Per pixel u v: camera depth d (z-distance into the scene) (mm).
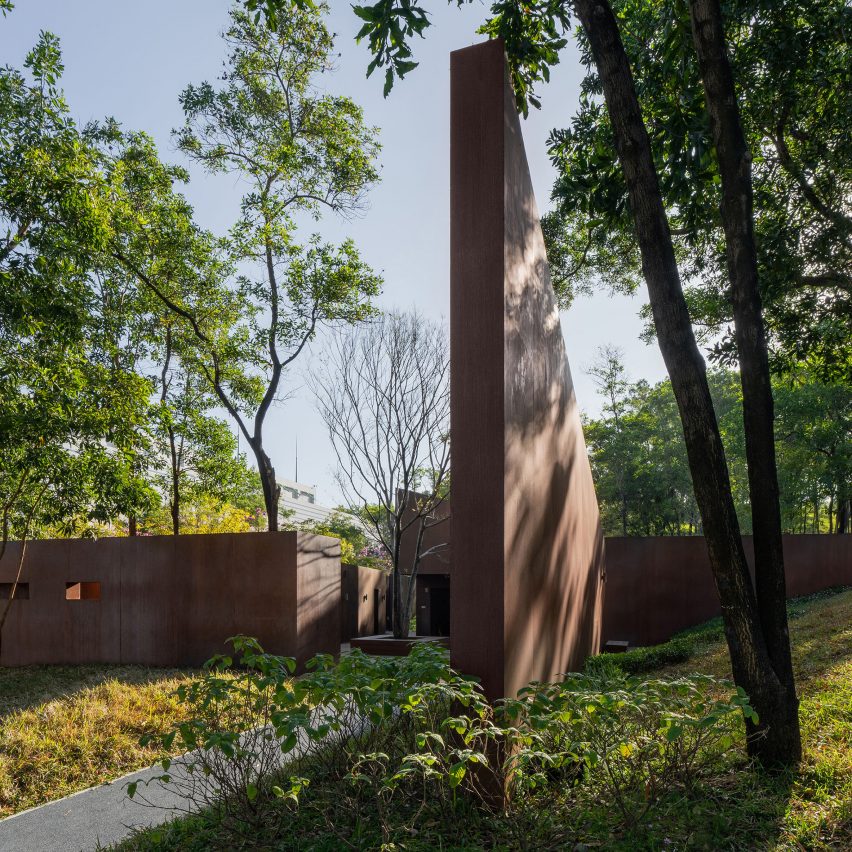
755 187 11430
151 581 12789
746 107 10703
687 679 4016
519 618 4906
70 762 6684
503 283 4797
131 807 5535
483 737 4176
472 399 4754
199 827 4195
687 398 4867
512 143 5250
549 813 3758
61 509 11891
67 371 11211
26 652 13406
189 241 15250
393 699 3846
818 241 11562
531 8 6992
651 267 5035
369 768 3887
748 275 5137
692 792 4020
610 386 31797
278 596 12047
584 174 8188
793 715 4547
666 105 7523
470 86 5062
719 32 5250
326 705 3971
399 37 5594
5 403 10711
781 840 3508
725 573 4703
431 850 3477
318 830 3830
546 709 3844
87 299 12453
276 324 15883
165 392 17875
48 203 10852
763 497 4887
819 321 12227
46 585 13430
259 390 17656
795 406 21578
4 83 10789
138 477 13258
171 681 9938
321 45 15500
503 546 4535
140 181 14609
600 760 3852
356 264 15641
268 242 15609
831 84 10281
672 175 7426
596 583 12078
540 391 6207
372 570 23906
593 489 11617
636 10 9422
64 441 11617
